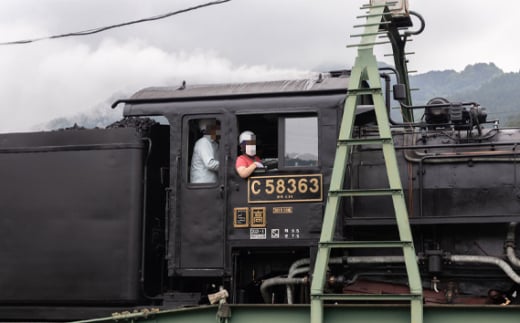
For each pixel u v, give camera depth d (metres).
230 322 7.43
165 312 7.61
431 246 8.38
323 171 8.16
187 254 8.45
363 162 8.68
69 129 9.00
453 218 8.12
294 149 8.31
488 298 8.19
